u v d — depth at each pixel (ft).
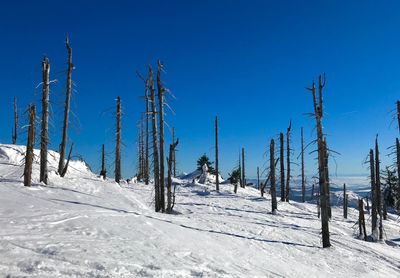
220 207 127.85
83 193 86.84
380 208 114.52
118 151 140.87
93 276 35.14
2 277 31.73
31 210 56.49
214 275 43.04
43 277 32.96
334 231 113.60
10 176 91.04
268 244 75.92
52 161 122.83
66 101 102.17
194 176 217.97
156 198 93.50
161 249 47.98
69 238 44.93
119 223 56.85
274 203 129.59
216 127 170.40
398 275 73.20
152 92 94.89
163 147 94.22
